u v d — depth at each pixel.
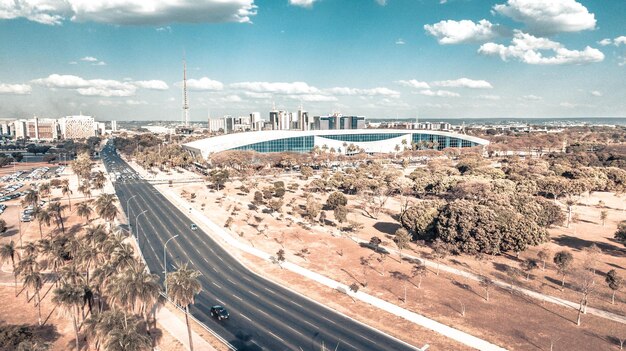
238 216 144.25
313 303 78.31
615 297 79.75
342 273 92.62
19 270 72.94
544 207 121.56
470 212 101.94
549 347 62.44
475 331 67.19
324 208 156.12
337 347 62.84
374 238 108.31
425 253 105.19
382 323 70.38
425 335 66.25
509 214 101.75
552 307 75.69
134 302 56.62
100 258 76.94
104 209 107.75
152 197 177.38
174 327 68.62
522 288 83.94
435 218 109.50
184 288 57.38
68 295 58.91
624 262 99.06
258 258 103.06
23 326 65.12
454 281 87.69
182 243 114.56
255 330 68.00
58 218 134.62
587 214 148.88
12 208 151.12
